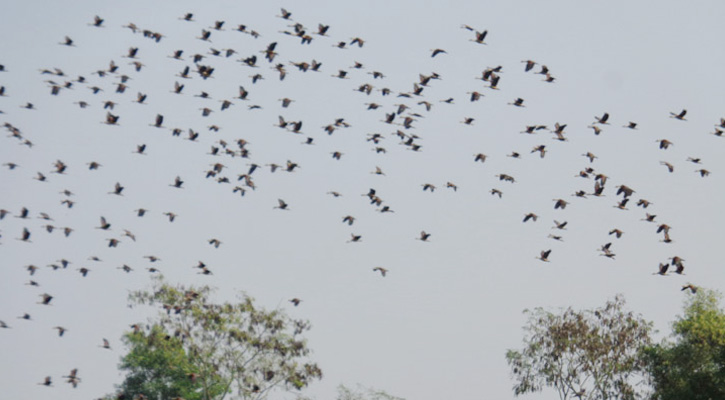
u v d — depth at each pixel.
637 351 72.56
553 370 73.75
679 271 47.91
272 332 72.62
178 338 71.88
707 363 70.06
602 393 72.50
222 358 72.25
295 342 72.81
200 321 72.00
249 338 71.88
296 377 71.88
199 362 73.81
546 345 73.81
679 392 67.88
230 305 72.50
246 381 71.50
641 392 72.06
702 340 70.12
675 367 71.06
